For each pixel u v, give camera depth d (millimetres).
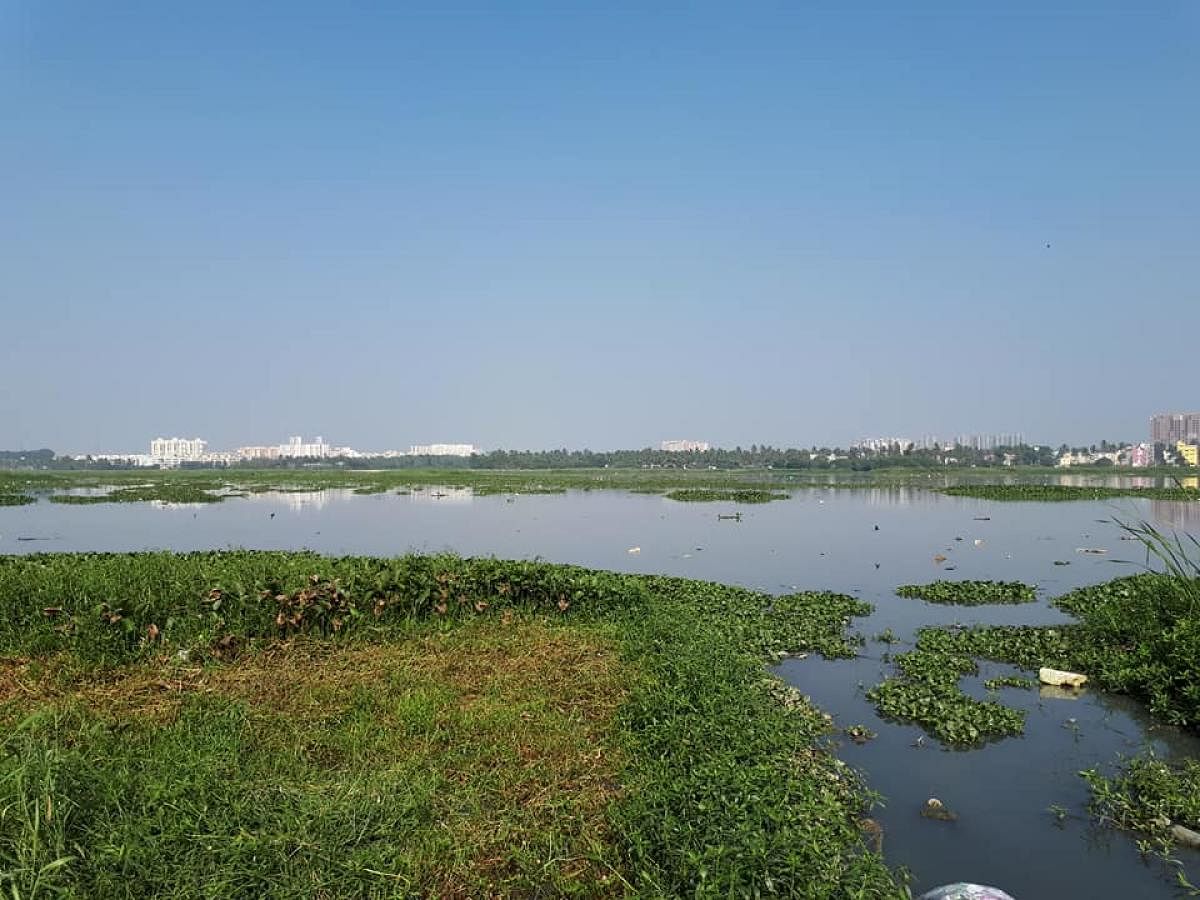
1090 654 12445
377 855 5570
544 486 73562
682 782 6633
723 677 9727
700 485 75000
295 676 9758
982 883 6527
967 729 9641
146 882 5188
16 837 5289
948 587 19016
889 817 7652
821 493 61281
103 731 7582
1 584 11445
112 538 30828
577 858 6020
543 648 11250
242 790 6312
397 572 12922
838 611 16219
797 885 5477
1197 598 11656
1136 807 7699
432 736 7895
